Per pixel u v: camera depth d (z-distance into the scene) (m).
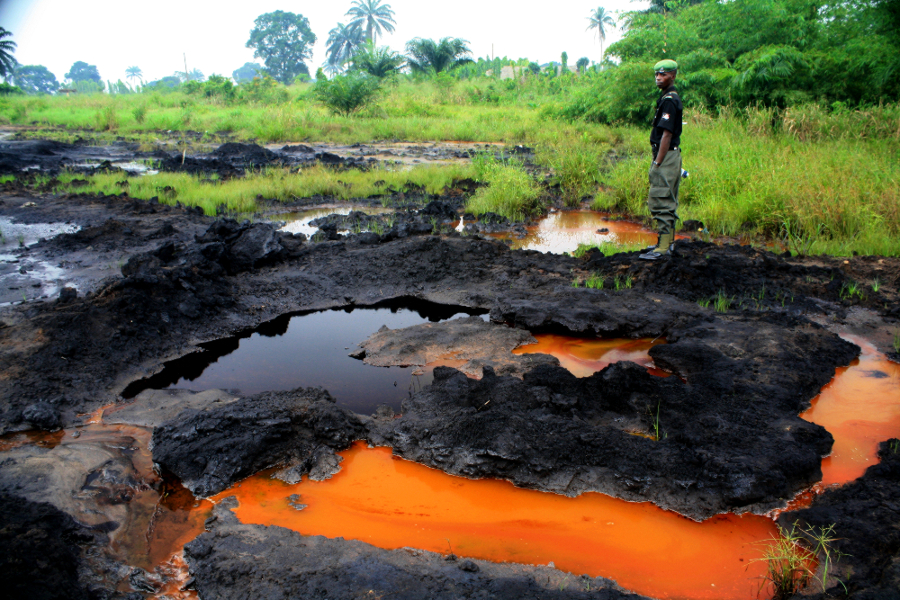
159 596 2.44
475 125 22.33
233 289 5.74
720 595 2.41
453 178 12.00
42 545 2.44
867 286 5.78
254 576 2.42
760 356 4.23
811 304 5.37
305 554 2.54
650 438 3.36
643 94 19.64
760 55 16.39
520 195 9.77
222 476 3.16
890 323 5.05
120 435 3.58
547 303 5.26
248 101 33.97
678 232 8.27
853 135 12.33
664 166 5.92
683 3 22.80
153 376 4.36
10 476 3.07
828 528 2.63
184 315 5.07
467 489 3.12
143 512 2.94
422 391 3.91
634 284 5.89
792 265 6.15
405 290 5.99
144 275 5.11
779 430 3.31
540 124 21.77
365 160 15.38
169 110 30.44
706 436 3.27
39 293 5.73
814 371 4.08
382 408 3.81
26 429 3.64
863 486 2.92
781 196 8.05
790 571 2.40
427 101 31.58
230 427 3.40
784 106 16.12
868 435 3.46
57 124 25.69
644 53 20.30
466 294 5.79
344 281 6.16
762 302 5.43
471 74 43.69
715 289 5.67
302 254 6.86
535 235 8.32
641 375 3.76
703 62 18.22
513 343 4.72
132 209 9.20
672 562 2.59
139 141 20.12
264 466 3.29
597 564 2.59
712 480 2.97
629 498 3.00
